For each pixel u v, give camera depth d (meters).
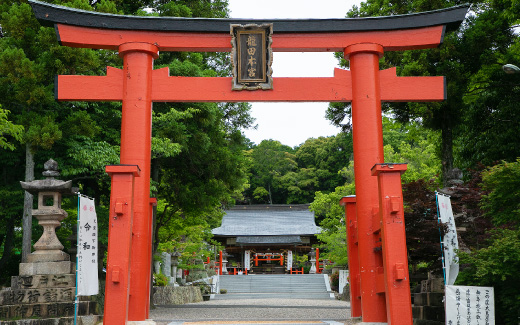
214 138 21.55
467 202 12.41
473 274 9.97
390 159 32.78
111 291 9.45
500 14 17.81
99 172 16.39
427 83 11.93
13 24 14.67
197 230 29.97
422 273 15.08
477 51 17.31
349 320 12.45
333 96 11.85
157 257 24.36
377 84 11.83
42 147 14.71
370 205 11.18
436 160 29.58
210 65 24.38
